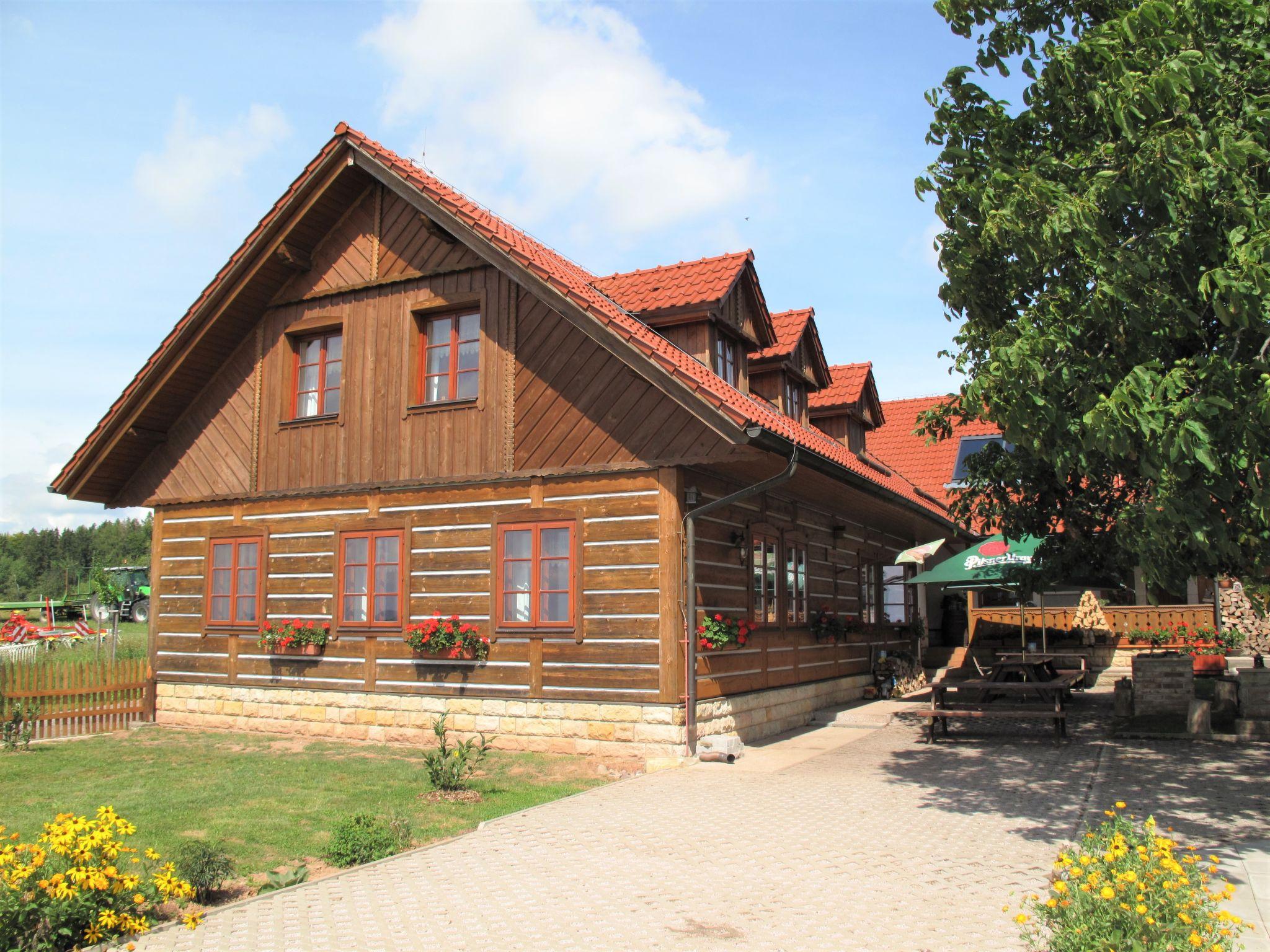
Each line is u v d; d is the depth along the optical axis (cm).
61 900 595
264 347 1616
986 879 714
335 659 1483
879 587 2092
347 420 1514
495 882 724
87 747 1400
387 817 907
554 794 1048
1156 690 1501
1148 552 802
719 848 811
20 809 991
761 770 1163
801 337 1770
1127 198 807
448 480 1402
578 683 1275
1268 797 959
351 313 1530
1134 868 523
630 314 1483
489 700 1338
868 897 679
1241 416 719
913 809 941
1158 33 816
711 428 1177
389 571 1452
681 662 1228
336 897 691
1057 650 2202
